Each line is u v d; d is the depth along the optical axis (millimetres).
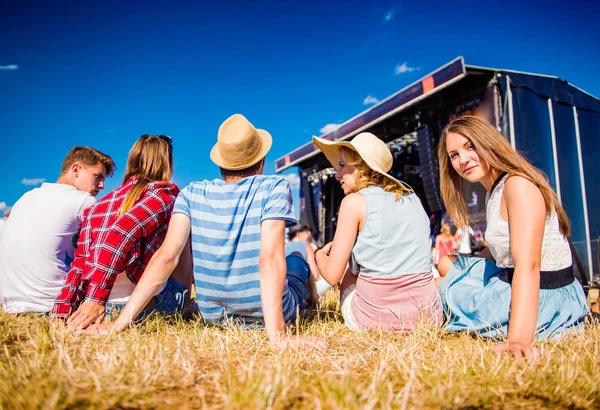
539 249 1857
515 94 8992
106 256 2213
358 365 1580
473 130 2145
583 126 9820
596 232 9359
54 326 1883
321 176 16234
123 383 1239
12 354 1598
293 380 1272
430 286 2291
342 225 2293
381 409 1097
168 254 2119
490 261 2400
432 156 10805
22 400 1047
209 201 2162
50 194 2775
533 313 1770
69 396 1088
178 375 1371
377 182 2412
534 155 8930
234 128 2211
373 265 2254
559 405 1202
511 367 1412
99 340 1852
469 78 9469
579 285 2205
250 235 2094
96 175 3027
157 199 2410
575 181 9391
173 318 2576
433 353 1772
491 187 2250
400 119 11875
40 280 2678
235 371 1447
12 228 2725
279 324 1901
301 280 2652
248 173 2240
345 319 2467
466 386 1278
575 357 1543
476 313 2211
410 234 2248
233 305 2172
